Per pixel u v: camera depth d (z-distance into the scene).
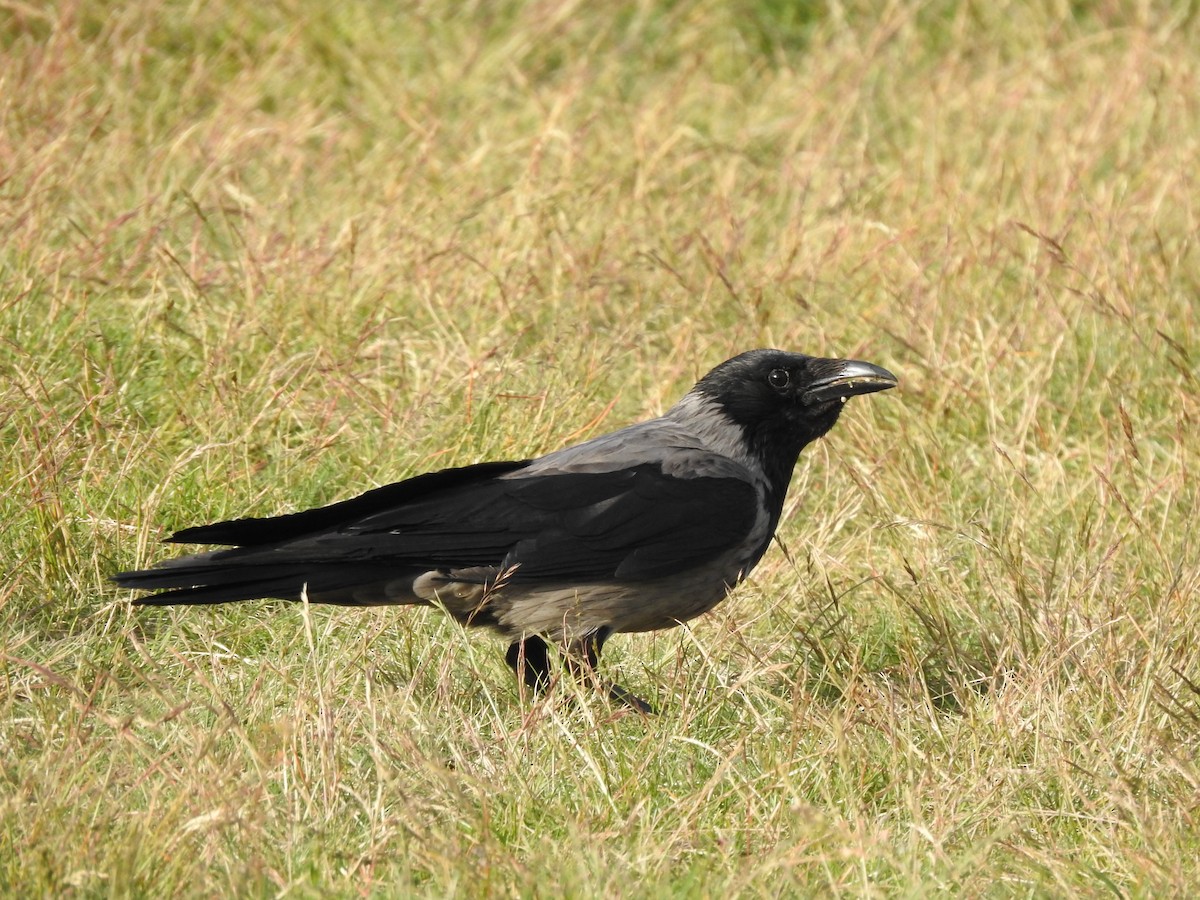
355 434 11.03
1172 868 6.88
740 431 9.62
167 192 14.22
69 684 7.68
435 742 8.05
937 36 21.00
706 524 9.16
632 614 9.25
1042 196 15.85
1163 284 14.06
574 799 7.63
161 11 18.20
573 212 14.81
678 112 18.53
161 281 12.52
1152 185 16.41
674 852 7.05
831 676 8.78
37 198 12.92
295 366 11.62
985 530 9.98
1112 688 8.55
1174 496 10.77
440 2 19.86
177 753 7.69
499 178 15.85
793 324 13.12
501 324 12.67
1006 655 9.30
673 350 12.58
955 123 18.41
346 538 8.77
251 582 8.65
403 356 12.19
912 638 9.55
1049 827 7.57
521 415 11.23
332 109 17.75
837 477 11.44
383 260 13.13
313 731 7.74
